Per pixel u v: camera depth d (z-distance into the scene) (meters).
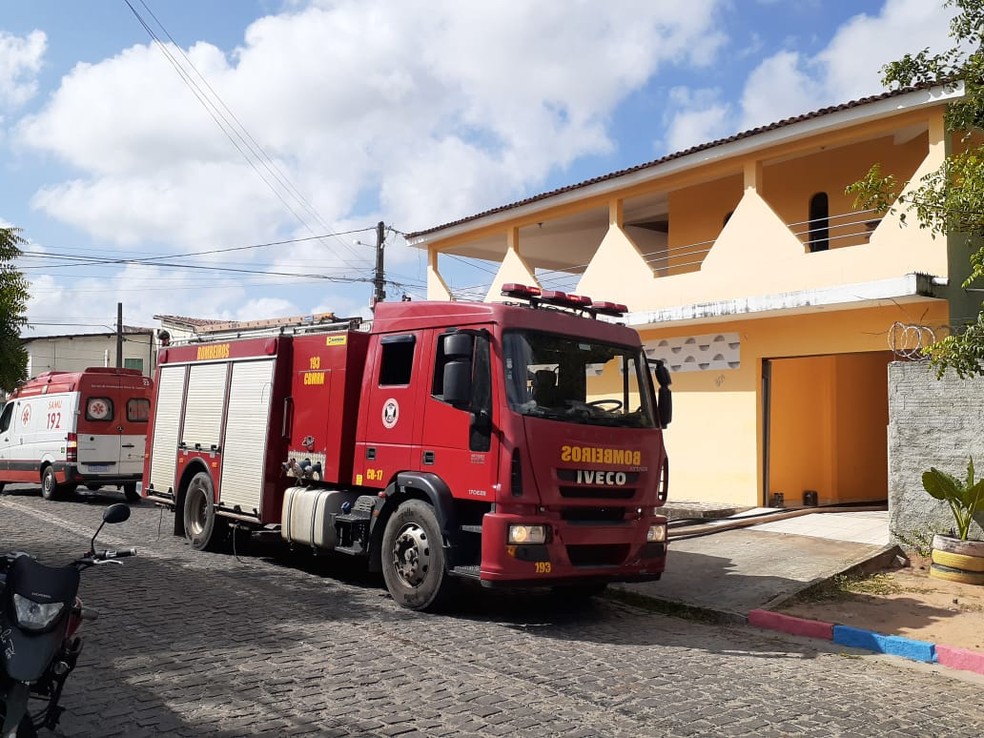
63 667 4.34
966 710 5.99
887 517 13.15
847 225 14.16
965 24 7.79
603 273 17.31
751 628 8.33
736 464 14.80
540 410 7.70
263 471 10.26
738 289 14.74
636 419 8.46
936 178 8.38
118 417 18.75
